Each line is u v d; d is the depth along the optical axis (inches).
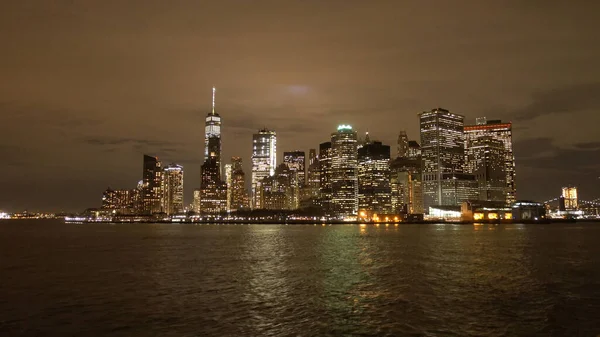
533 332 1785.2
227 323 1926.7
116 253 5305.1
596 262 4020.7
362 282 2955.2
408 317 2012.8
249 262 4188.0
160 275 3312.0
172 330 1828.2
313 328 1854.1
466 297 2433.6
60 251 5679.1
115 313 2098.9
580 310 2117.4
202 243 7214.6
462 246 6176.2
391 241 7490.2
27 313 2105.1
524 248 5728.3
